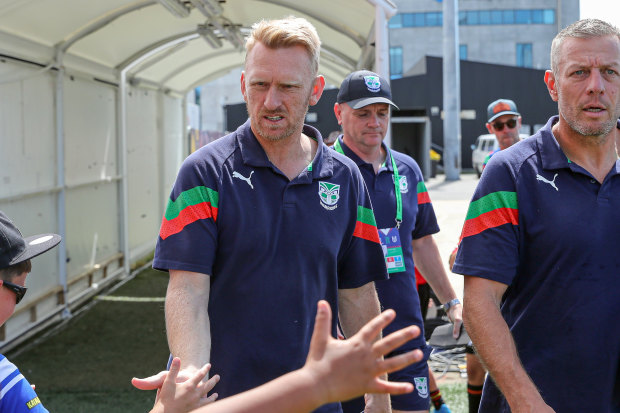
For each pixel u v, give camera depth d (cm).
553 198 226
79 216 816
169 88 1245
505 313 243
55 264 736
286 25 210
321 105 2691
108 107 927
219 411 111
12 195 617
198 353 197
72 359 598
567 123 228
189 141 1486
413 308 356
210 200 211
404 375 345
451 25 2762
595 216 223
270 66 207
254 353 211
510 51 5362
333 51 884
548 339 228
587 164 230
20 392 170
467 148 3781
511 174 230
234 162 216
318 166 224
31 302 659
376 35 552
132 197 1059
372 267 241
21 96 647
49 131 719
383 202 354
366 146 359
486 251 227
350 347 113
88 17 694
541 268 228
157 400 158
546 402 229
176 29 884
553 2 5306
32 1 570
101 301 831
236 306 212
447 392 500
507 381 219
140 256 1102
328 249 220
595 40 221
